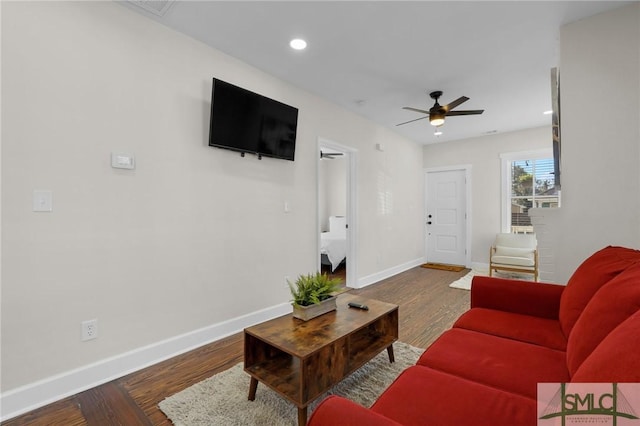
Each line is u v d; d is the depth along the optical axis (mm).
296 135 3402
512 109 4234
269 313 3102
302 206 3494
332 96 3742
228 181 2775
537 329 1623
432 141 6078
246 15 2232
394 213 5352
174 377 2072
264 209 3088
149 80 2264
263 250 3070
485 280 2029
